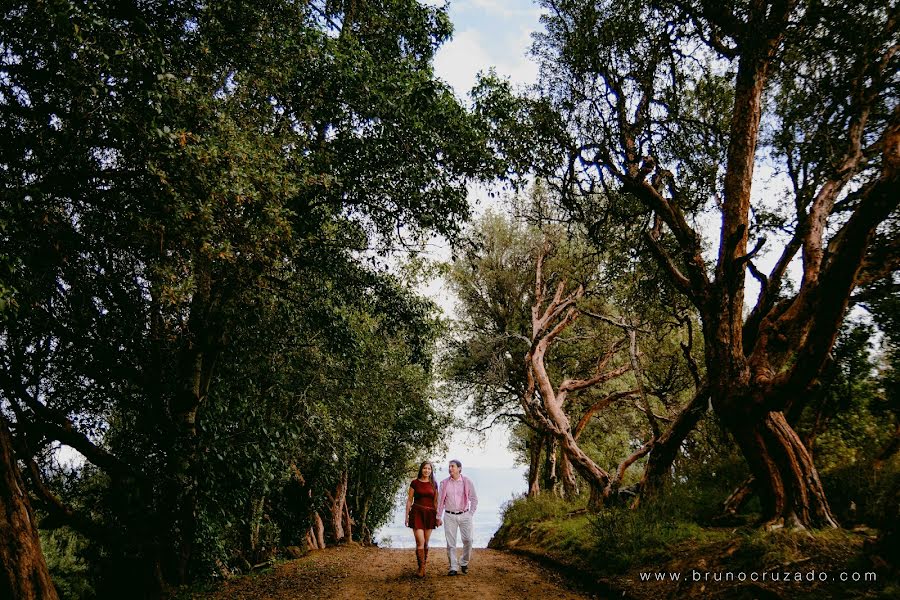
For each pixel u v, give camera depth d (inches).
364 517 1081.4
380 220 403.5
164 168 227.8
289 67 305.9
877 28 303.1
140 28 247.4
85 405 355.6
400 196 365.4
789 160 359.3
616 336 783.1
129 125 218.7
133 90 224.4
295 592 335.6
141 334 341.1
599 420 947.3
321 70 309.7
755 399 271.0
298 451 544.1
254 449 380.2
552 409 637.3
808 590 208.4
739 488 346.9
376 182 349.4
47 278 264.1
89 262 288.0
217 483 361.4
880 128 342.6
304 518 740.7
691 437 578.9
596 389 884.0
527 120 391.9
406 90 320.5
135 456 354.6
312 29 301.0
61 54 214.1
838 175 304.0
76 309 298.2
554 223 751.1
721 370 289.7
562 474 753.0
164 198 225.6
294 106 335.6
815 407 382.0
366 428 706.8
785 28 308.7
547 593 299.6
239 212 263.3
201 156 219.8
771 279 350.0
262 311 411.5
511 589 311.4
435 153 348.5
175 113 238.7
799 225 338.0
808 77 338.0
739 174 305.4
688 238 331.9
